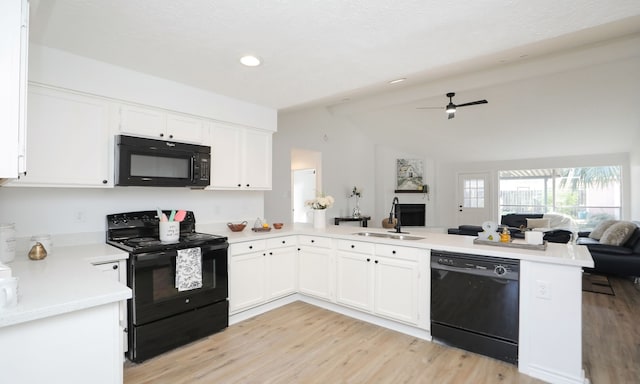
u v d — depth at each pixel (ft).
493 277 7.60
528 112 17.49
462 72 13.71
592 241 16.60
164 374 7.12
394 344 8.55
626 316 10.50
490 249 7.77
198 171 9.78
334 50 7.25
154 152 8.73
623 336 9.00
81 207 8.53
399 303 9.20
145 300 7.62
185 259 8.36
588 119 17.37
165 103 9.18
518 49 10.98
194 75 8.87
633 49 11.07
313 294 11.33
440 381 6.86
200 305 8.77
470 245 8.37
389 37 6.63
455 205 27.63
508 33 6.48
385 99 18.03
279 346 8.44
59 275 5.22
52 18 5.90
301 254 11.73
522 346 7.23
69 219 8.32
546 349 6.96
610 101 15.42
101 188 8.81
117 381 4.44
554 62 12.51
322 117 21.99
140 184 8.46
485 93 16.05
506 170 25.59
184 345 8.46
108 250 7.68
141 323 7.55
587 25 6.18
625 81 13.78
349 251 10.33
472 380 6.90
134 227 9.18
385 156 27.68
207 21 5.99
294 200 24.70
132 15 5.79
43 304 3.81
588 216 23.29
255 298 10.41
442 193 28.14
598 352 8.08
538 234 7.88
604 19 5.95
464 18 5.87
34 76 6.98
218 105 10.56
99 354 4.27
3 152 3.71
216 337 8.95
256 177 11.96
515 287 7.32
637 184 20.10
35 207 7.80
